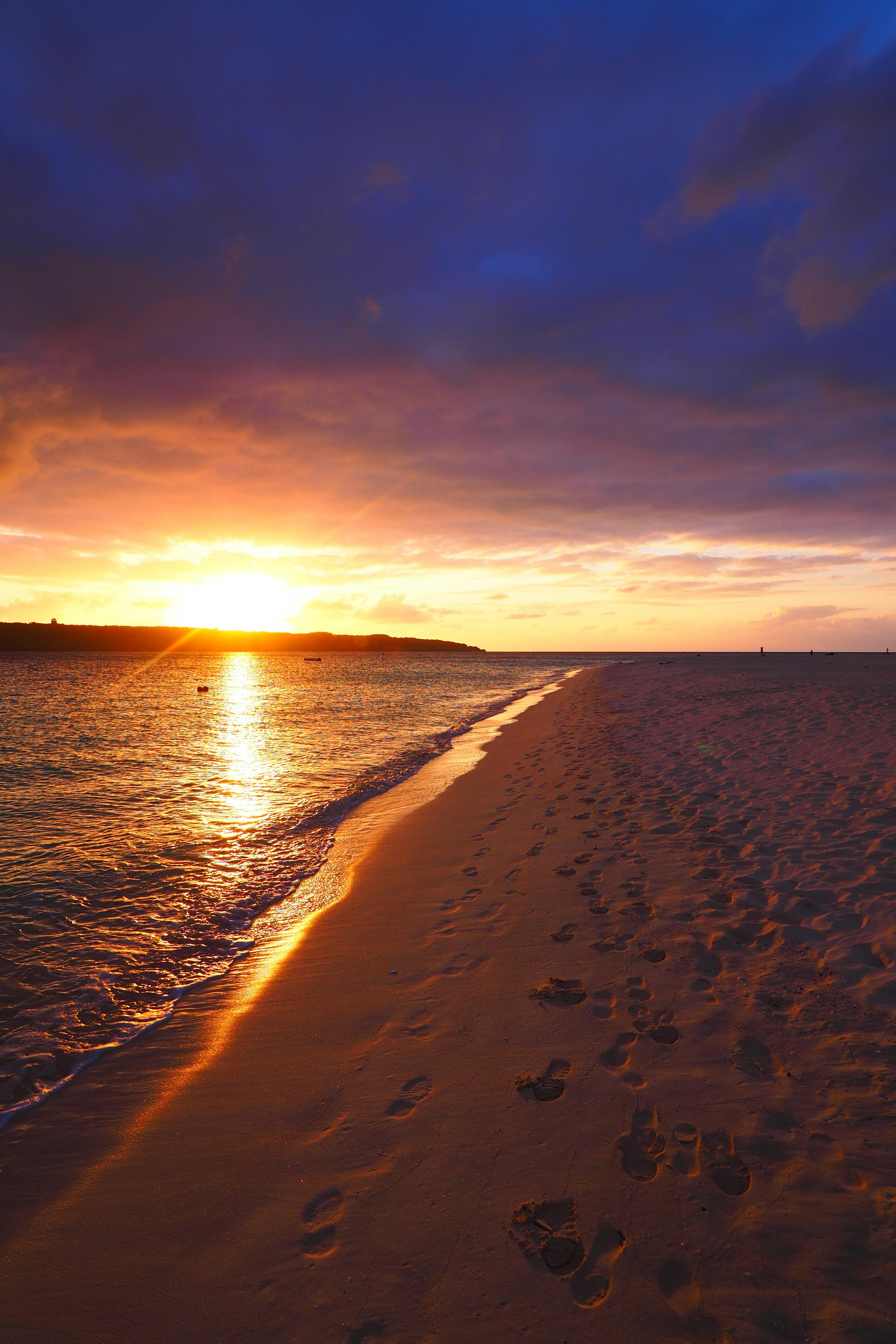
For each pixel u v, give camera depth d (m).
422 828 9.13
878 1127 2.95
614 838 7.43
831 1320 2.12
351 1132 3.28
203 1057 4.16
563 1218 2.62
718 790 8.91
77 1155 3.31
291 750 17.75
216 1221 2.81
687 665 56.38
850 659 73.00
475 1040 3.96
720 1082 3.35
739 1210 2.57
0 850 8.79
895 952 4.37
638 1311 2.21
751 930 4.96
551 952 4.96
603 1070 3.53
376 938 5.70
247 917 6.54
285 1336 2.26
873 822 6.86
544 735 17.38
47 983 5.25
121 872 7.88
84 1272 2.61
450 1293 2.35
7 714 28.67
